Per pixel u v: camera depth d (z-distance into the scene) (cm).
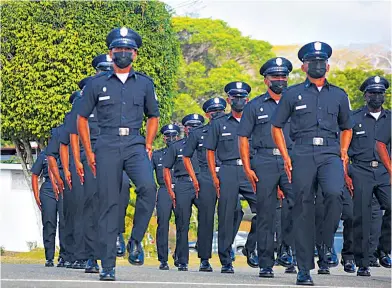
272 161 1395
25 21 2722
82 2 2717
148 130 1195
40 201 1812
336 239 2180
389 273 1628
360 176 1498
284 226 1500
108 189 1161
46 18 2722
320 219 1306
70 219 1569
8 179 3003
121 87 1173
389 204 1509
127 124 1169
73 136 1295
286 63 1416
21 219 2994
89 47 2719
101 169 1164
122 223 1330
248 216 3744
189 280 1233
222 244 1573
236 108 1555
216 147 1580
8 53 2745
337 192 1176
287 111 1218
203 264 1700
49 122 2738
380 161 1498
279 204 1611
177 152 1830
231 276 1380
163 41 2839
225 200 1567
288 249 1512
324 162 1195
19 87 2734
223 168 1568
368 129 1493
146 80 1188
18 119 2750
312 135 1202
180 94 5300
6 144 3525
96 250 1341
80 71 2716
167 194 1911
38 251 2753
